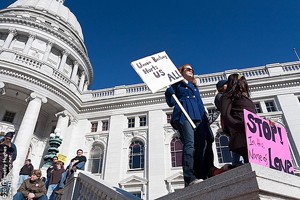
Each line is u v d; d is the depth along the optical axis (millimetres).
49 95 23797
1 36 32250
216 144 20703
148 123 23578
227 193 2094
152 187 19422
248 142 2418
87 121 25844
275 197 1975
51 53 33156
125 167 21484
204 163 3557
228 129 3195
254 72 24188
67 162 22422
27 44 31078
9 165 7758
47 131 26031
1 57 23984
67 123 24547
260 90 22781
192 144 3436
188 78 4480
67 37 34531
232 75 3309
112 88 27812
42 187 6875
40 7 40594
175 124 3865
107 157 22094
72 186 7094
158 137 22188
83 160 8680
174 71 4199
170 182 19391
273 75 22781
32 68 23406
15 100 25609
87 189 6164
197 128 3713
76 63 35062
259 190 1885
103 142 23656
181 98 4070
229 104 3029
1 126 24188
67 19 42781
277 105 21688
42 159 24234
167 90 4230
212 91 23391
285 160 2555
